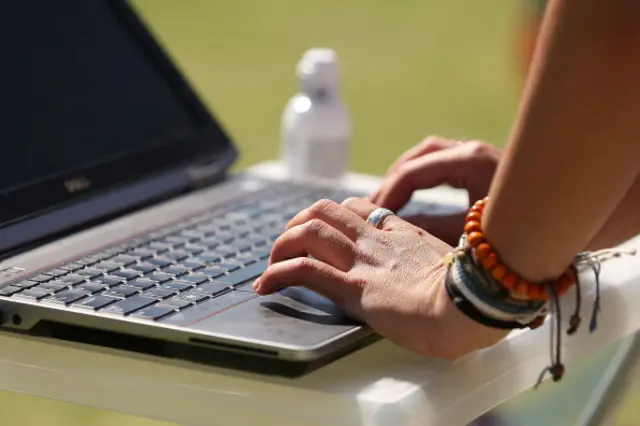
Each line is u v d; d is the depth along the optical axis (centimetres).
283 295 119
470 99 545
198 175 172
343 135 191
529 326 108
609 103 88
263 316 111
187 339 106
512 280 99
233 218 154
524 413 193
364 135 500
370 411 100
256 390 105
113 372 112
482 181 142
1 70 151
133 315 111
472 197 142
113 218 154
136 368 111
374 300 109
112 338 113
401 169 144
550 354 111
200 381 108
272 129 499
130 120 168
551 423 193
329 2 707
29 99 153
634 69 86
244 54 601
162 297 117
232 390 106
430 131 502
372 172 457
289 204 162
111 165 159
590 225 95
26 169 146
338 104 192
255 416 105
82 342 114
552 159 92
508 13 652
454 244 137
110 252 136
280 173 193
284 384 104
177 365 109
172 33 630
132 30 178
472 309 102
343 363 109
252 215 156
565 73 89
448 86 564
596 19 86
